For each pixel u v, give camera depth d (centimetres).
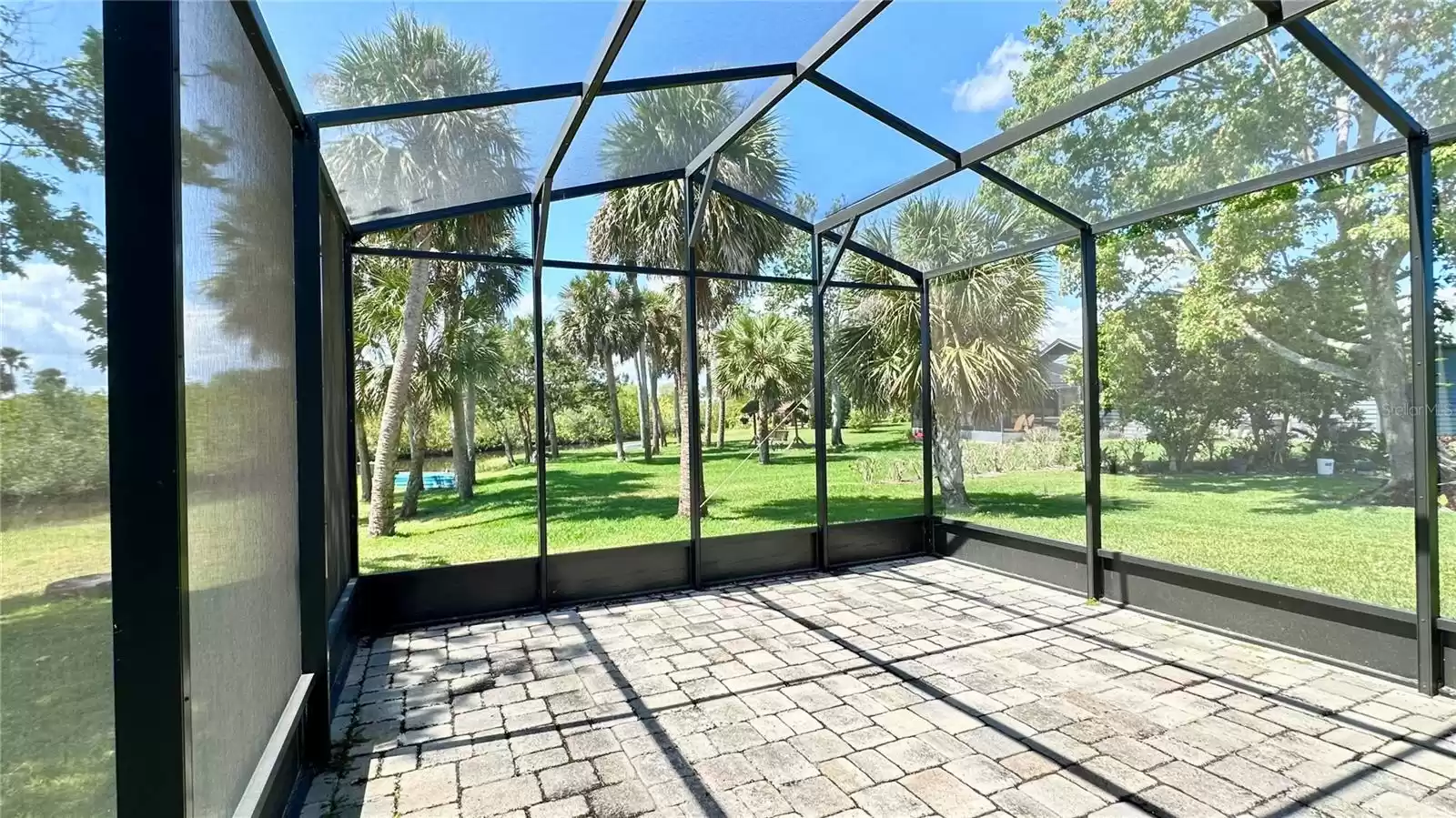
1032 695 306
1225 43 254
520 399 874
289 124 264
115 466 128
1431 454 299
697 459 516
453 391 775
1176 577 412
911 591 494
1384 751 251
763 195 529
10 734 116
